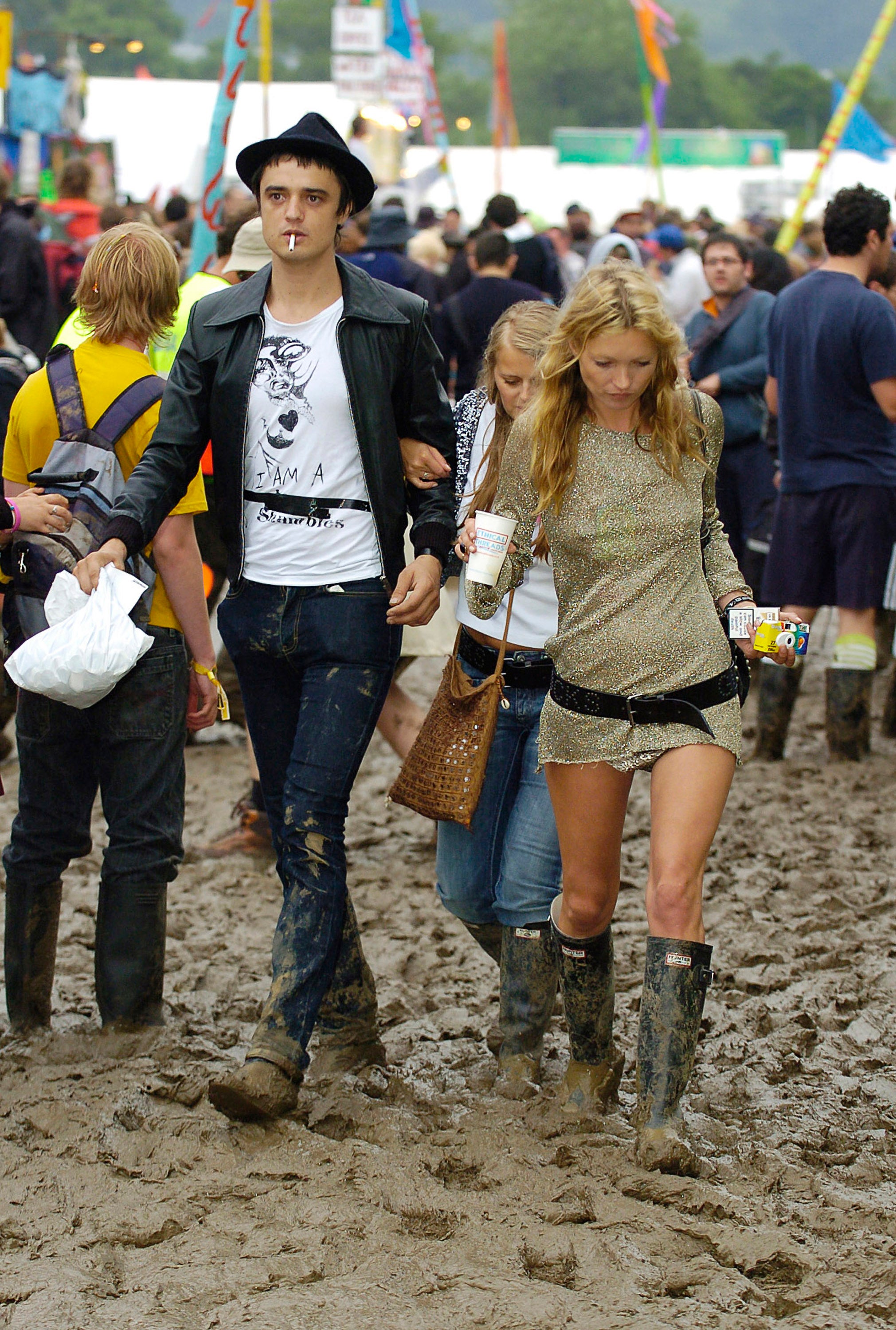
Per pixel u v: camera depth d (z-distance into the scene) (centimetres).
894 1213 675
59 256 2108
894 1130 774
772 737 1539
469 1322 579
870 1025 920
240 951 1048
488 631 806
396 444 776
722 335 1689
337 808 780
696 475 701
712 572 745
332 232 759
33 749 852
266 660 791
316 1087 811
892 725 1645
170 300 839
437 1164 709
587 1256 628
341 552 771
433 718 794
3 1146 735
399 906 1147
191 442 787
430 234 2805
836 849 1270
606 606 696
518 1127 750
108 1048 855
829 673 1514
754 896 1161
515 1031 819
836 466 1449
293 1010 746
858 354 1409
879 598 1484
